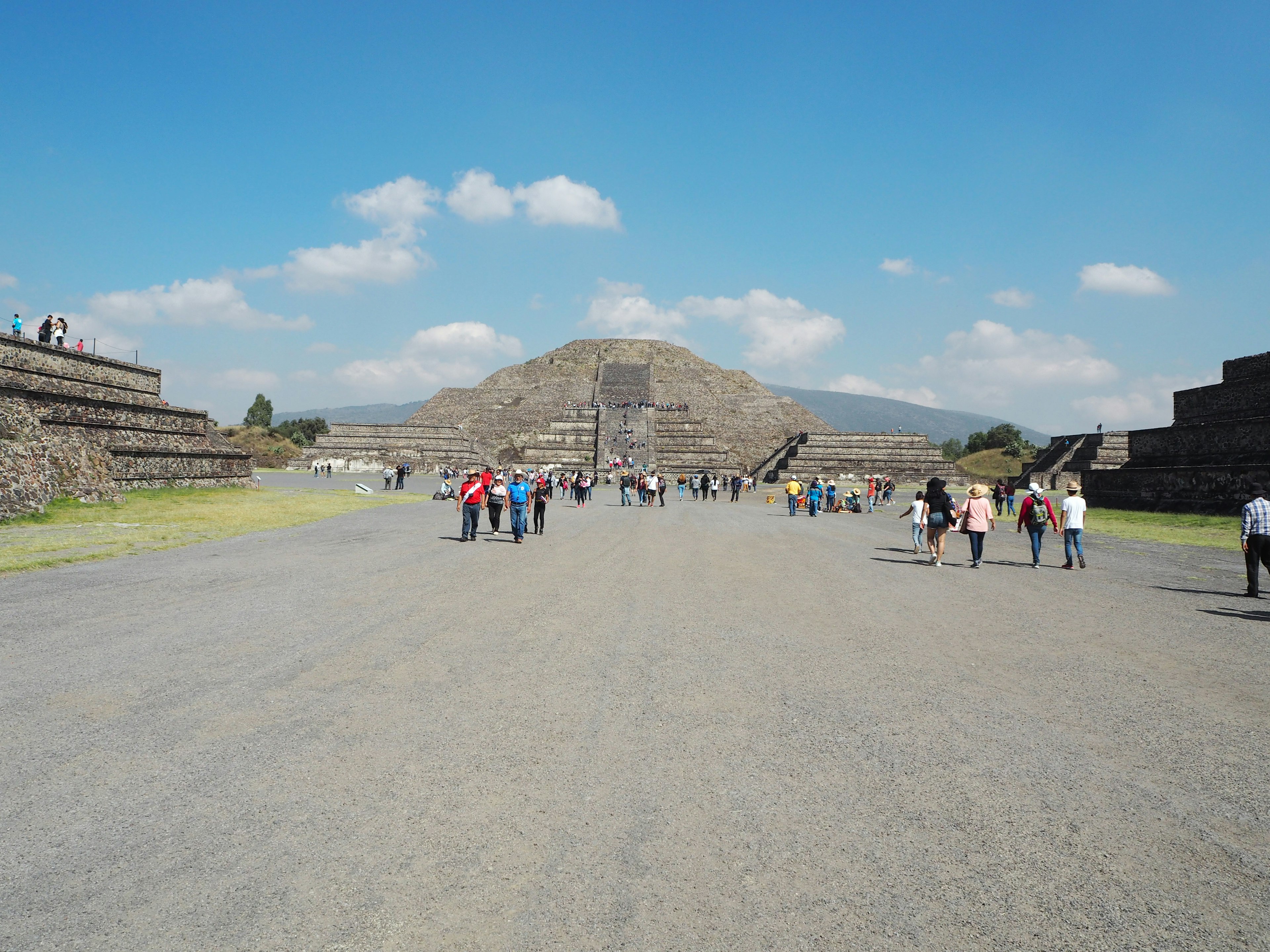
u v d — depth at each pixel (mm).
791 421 120250
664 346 146875
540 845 4609
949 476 92438
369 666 8625
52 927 3768
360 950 3602
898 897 4109
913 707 7367
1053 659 9352
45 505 28172
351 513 33656
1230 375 44938
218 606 12125
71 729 6543
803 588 14797
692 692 7809
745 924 3836
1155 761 6059
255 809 5055
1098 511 43406
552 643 9891
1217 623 11789
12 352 36031
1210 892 4207
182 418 45688
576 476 50000
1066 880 4305
